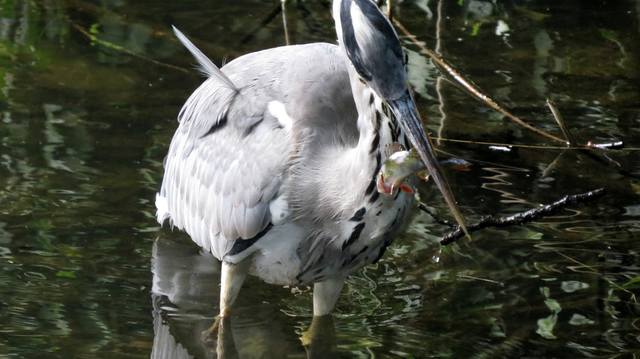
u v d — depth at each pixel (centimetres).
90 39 1625
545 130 1415
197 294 1068
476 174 1310
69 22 1683
